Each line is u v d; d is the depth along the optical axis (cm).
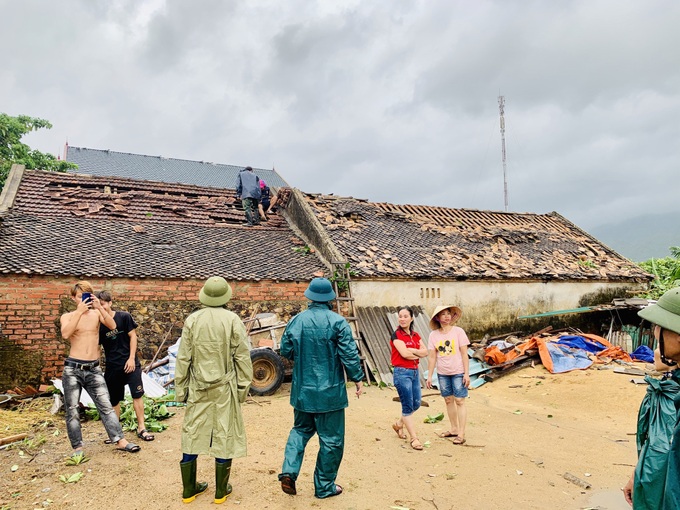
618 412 851
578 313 1566
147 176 2831
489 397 1011
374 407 870
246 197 1458
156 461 537
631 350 1418
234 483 482
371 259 1300
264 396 923
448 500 465
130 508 426
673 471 191
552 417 840
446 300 1338
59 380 831
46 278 924
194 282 1056
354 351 448
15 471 505
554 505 464
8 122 1877
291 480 432
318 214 1479
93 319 564
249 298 1108
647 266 2145
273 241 1373
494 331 1400
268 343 995
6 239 1027
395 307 1255
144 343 993
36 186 1325
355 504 444
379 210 1662
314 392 441
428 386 671
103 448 576
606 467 580
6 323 885
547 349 1201
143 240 1190
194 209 1459
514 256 1584
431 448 624
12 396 814
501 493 487
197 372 432
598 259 1756
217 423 431
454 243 1577
